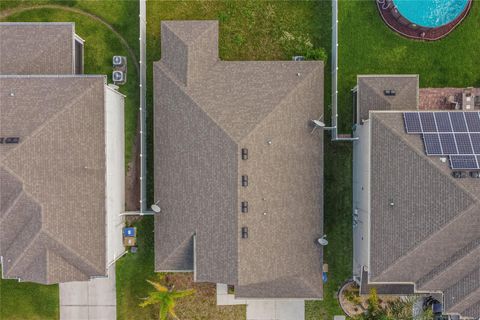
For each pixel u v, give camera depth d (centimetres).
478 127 2912
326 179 3572
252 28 3569
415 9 3538
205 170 3084
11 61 3195
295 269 3219
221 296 3591
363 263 3259
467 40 3619
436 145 2845
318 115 3316
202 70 3244
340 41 3581
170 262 3269
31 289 3588
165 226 3266
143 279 3562
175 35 3244
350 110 3584
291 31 3572
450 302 2962
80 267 2969
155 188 3297
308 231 3275
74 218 2878
